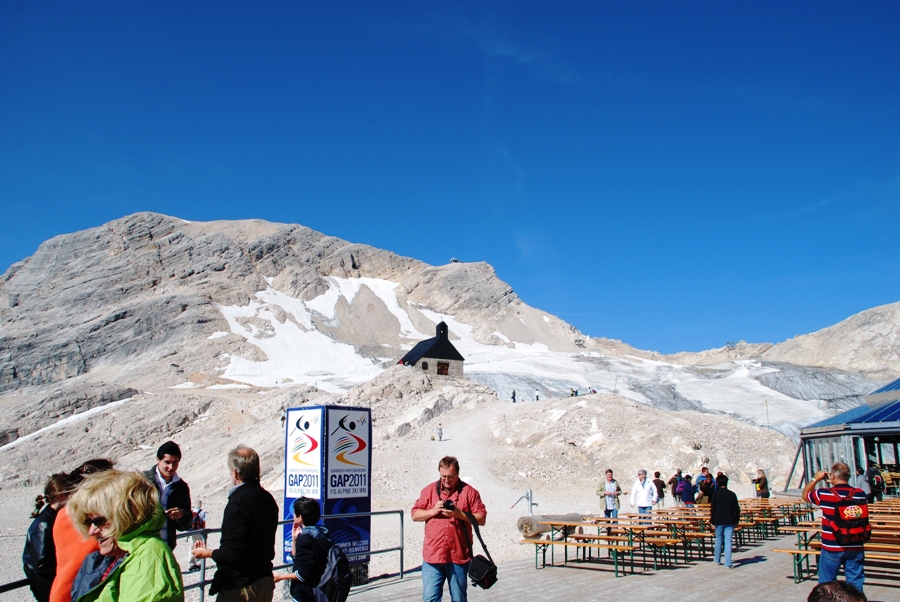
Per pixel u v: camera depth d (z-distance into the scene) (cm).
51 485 612
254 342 14575
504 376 11381
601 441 4422
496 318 19850
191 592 1480
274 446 5066
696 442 4331
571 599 1138
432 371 8262
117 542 470
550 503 3353
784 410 9031
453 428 5019
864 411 3294
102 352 13962
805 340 16825
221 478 4631
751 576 1377
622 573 1422
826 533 997
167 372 12444
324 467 1403
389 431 4928
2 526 3491
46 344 14088
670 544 1598
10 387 13000
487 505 3269
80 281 17188
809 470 3522
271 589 684
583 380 11475
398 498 3431
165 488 769
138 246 18525
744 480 4078
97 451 7394
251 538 660
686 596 1161
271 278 18950
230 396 9888
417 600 1131
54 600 539
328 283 19400
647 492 2206
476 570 818
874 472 2741
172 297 15600
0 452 7469
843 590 396
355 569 1391
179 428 8019
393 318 18612
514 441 4600
